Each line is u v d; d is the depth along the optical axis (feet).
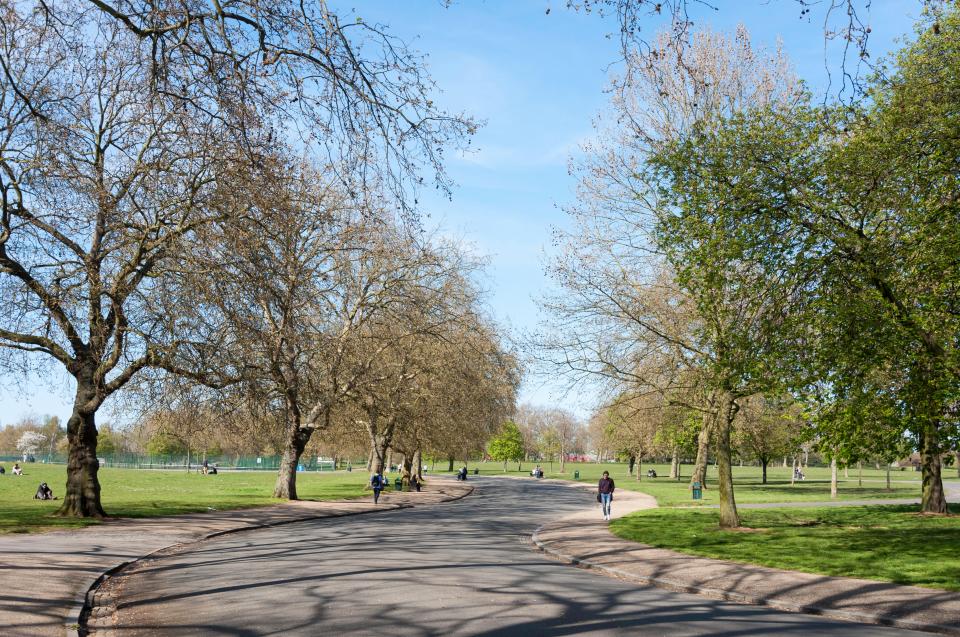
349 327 128.06
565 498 170.60
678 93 82.89
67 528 75.15
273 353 77.25
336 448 241.96
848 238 55.57
